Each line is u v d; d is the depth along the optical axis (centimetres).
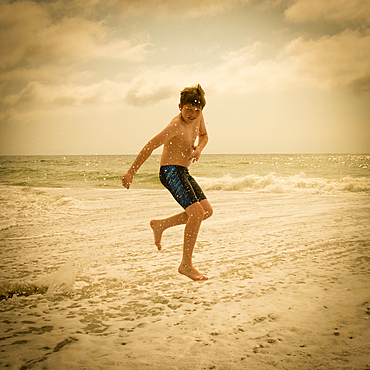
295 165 2528
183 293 167
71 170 2236
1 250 259
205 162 3028
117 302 156
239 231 323
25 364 103
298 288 170
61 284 181
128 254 245
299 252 244
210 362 103
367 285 172
